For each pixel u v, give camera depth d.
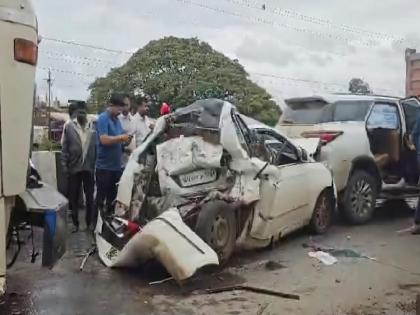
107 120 7.89
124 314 5.11
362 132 9.37
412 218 10.11
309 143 8.95
